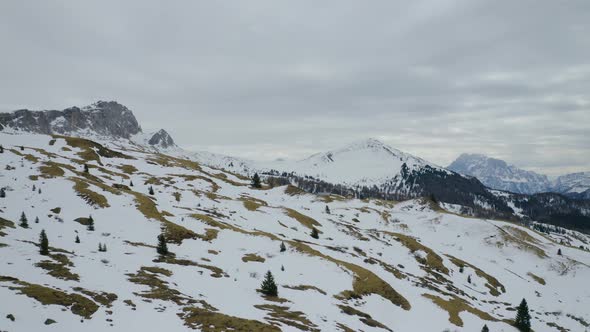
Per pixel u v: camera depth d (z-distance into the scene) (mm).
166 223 61500
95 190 68188
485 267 107750
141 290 33375
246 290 42812
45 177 72312
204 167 176125
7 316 21906
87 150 120375
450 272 92188
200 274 44250
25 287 27281
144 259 44875
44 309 24422
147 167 127750
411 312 53844
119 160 128875
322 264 58781
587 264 122125
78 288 30000
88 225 53406
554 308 87625
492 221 154000
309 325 34688
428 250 99625
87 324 23891
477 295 81875
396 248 97438
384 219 142500
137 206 65938
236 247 59344
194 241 58125
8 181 67562
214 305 33875
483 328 52375
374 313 48781
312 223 96938
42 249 37562
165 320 27328
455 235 137125
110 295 30094
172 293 34438
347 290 52375
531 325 67875
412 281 69625
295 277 52344
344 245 83938
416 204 179750
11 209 53812
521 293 94062
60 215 55344
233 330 27719
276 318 34281
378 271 68062
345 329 37188
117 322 25281
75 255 39969
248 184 159125
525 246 126938
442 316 55188
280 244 63469
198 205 86812
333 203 159625
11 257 34688
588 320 82938
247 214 89250
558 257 122125
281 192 162000
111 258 42188
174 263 46188
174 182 112812
